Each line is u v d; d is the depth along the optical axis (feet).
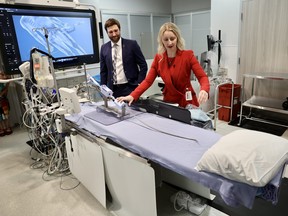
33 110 8.35
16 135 12.51
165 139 4.97
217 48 14.17
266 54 12.53
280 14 11.55
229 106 12.78
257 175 3.21
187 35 22.09
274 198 3.43
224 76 14.12
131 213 5.89
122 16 18.63
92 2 13.44
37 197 7.32
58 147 8.41
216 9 13.83
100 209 6.61
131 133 5.37
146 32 20.72
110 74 9.05
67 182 8.02
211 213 6.27
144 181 5.00
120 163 5.48
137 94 7.00
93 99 8.48
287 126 12.09
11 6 8.68
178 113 5.86
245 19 12.83
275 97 12.84
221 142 3.95
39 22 9.46
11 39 8.89
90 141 6.25
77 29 10.62
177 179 7.11
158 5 21.31
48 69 7.11
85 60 11.17
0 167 9.25
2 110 12.23
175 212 6.42
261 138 3.81
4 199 7.30
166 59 6.88
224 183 3.53
